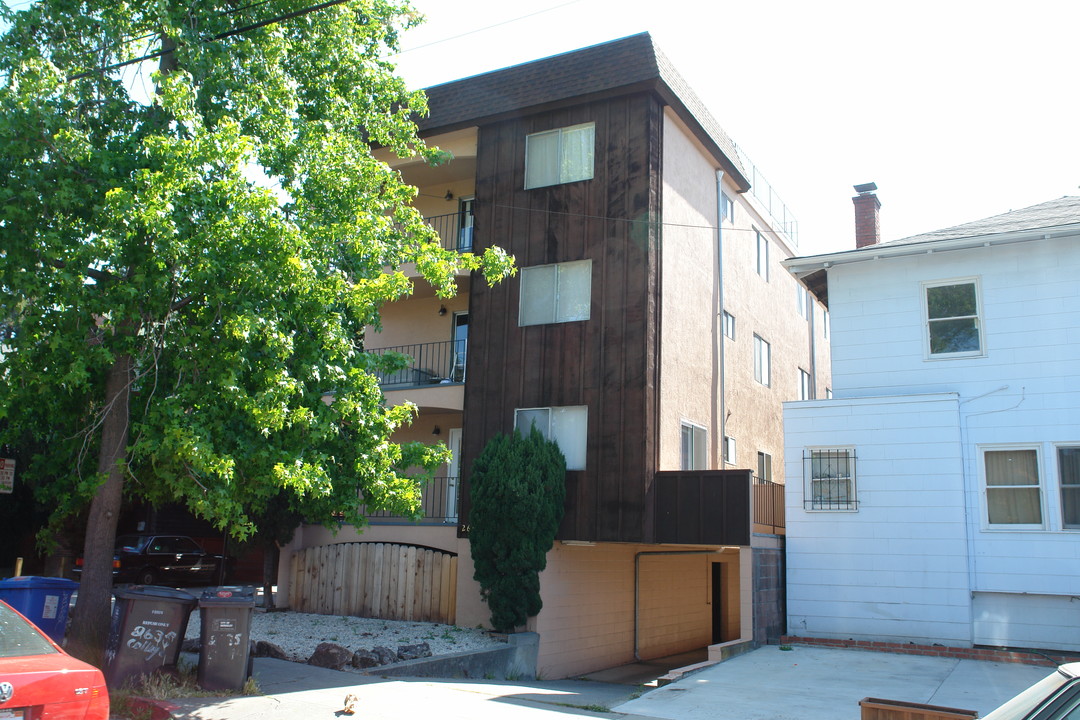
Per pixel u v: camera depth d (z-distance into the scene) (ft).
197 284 32.68
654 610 67.46
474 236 62.18
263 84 39.04
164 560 80.53
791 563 53.93
